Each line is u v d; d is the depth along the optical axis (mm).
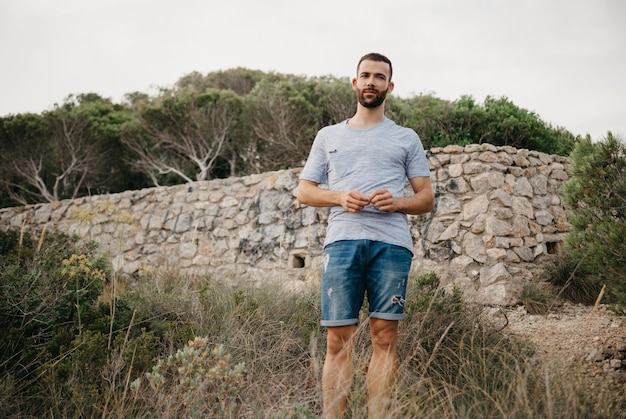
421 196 2598
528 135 9359
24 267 3955
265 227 8148
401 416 2305
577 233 3613
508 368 2779
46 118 15023
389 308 2449
